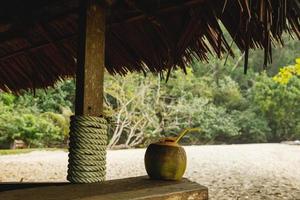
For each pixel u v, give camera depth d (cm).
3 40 260
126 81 1423
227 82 2019
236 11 165
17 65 300
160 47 220
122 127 1386
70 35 235
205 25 190
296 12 151
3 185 180
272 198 434
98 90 161
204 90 1844
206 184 522
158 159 149
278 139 1933
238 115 1908
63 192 121
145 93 1489
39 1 209
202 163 780
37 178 571
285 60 2280
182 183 142
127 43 234
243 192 466
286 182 552
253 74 2203
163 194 119
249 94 2016
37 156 938
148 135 1476
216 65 2120
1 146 1142
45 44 254
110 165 742
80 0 167
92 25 162
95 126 151
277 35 162
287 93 1780
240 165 756
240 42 182
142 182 144
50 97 1430
